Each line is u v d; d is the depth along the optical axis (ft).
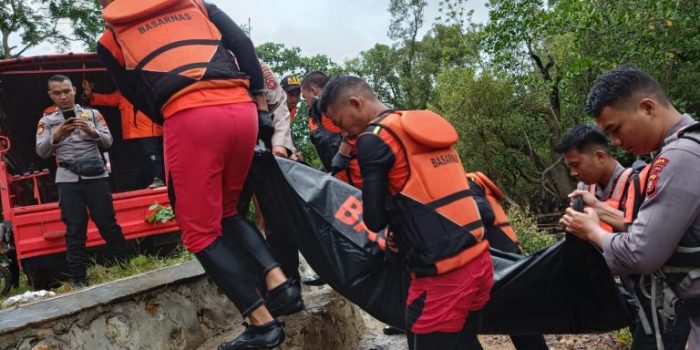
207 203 8.40
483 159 41.68
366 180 7.71
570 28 33.60
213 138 8.20
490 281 8.18
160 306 10.96
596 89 7.16
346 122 8.58
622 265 7.07
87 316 9.50
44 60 22.39
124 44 8.49
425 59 78.84
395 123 7.80
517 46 38.47
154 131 23.54
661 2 29.60
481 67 42.27
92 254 20.11
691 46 30.73
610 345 15.10
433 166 7.80
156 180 22.38
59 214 19.24
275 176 10.12
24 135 25.57
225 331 12.32
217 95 8.33
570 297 9.30
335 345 12.87
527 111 40.37
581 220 7.91
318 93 14.30
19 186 22.86
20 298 11.92
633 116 6.88
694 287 6.81
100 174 16.46
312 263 10.06
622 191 9.23
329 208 10.06
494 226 11.59
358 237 9.78
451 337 7.86
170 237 21.77
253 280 8.80
